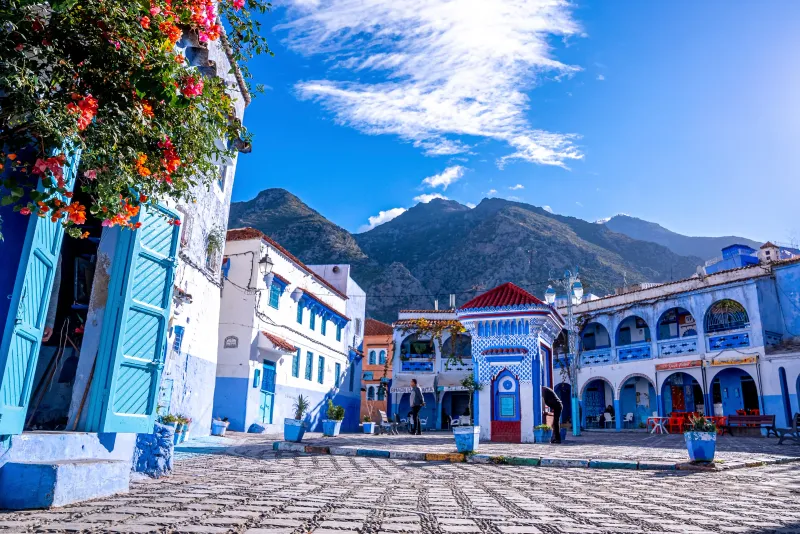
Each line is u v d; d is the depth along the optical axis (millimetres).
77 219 4730
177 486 6652
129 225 5383
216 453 12078
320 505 5504
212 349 17953
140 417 7148
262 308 24188
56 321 8297
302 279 29344
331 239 149625
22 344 5172
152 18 5102
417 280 139500
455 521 4898
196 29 5625
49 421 8023
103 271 6969
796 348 27188
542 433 19328
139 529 4152
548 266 135125
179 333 14914
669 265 166500
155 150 5410
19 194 4527
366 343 45344
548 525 4859
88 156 4941
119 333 6770
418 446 15000
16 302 5008
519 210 166625
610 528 4797
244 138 6457
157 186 5805
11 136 4598
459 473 9609
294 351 24688
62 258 8320
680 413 30312
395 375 39719
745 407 30266
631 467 11109
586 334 40125
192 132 5738
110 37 4773
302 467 9758
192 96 5480
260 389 23953
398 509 5457
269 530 4234
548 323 20859
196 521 4500
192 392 16234
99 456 6520
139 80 4918
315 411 30500
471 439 12656
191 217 15031
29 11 4355
